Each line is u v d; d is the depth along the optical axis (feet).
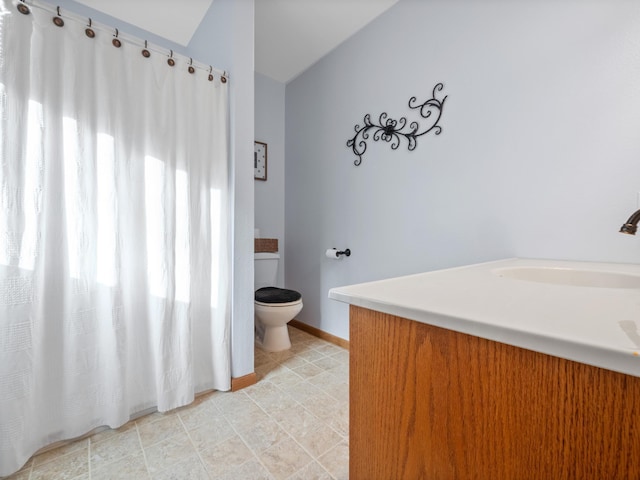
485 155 4.45
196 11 5.68
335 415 4.24
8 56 3.01
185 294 4.35
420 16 5.30
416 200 5.45
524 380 1.08
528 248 4.02
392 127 5.84
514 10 4.10
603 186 3.40
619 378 0.88
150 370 4.20
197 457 3.41
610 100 3.34
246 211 5.02
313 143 7.87
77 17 3.47
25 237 3.11
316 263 7.84
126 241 3.91
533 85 3.94
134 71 3.93
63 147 3.40
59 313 3.43
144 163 4.04
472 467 1.24
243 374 5.03
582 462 0.96
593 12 3.44
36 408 3.30
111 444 3.60
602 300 1.44
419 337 1.41
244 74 4.93
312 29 6.49
